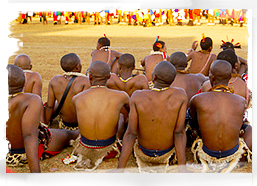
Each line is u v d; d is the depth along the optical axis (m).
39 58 8.98
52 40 12.61
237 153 3.04
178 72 3.98
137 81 3.79
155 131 2.94
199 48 11.58
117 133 3.34
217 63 3.02
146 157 3.11
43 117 3.48
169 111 2.89
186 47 11.76
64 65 3.73
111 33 15.30
